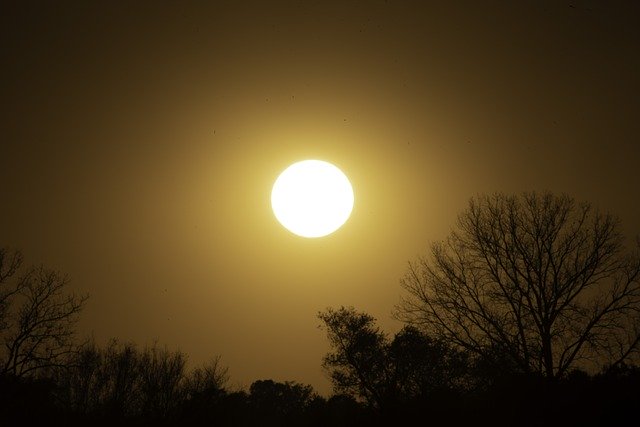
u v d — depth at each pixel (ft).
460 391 175.73
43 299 177.88
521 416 147.02
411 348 223.10
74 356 181.06
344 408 235.20
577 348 148.46
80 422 208.74
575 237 159.63
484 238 165.68
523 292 156.87
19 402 179.22
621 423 134.82
